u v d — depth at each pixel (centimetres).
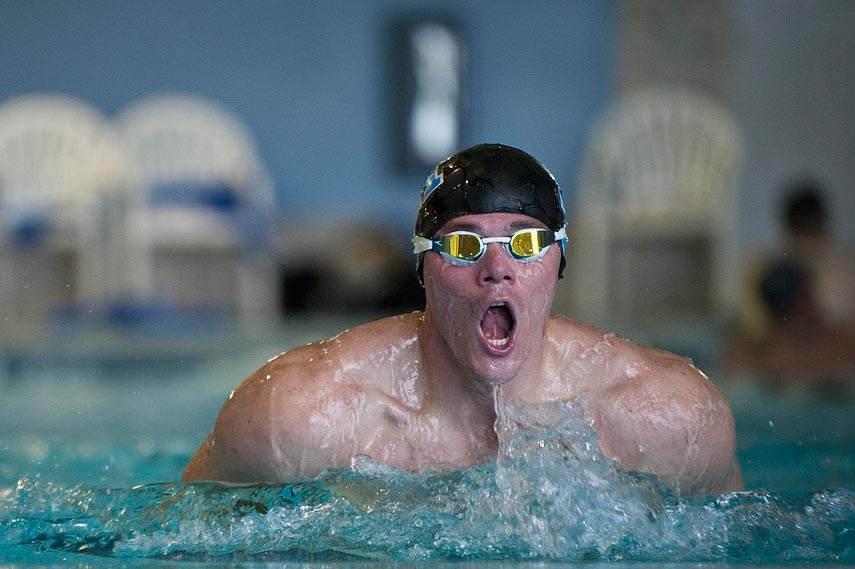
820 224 2014
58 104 2598
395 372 611
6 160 2378
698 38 2650
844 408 1299
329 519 529
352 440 590
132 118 2614
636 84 2723
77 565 459
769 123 2580
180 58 2725
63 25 2664
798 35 2553
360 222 2652
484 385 571
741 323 1970
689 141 2512
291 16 2752
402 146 2750
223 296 2336
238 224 2228
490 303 541
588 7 2767
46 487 637
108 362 1686
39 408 1330
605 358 614
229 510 544
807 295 1714
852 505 570
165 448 975
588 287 2419
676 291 2455
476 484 560
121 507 561
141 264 2180
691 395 603
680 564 458
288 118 2769
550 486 552
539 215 558
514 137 2791
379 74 2762
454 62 2750
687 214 2353
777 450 924
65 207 2170
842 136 2541
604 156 2514
